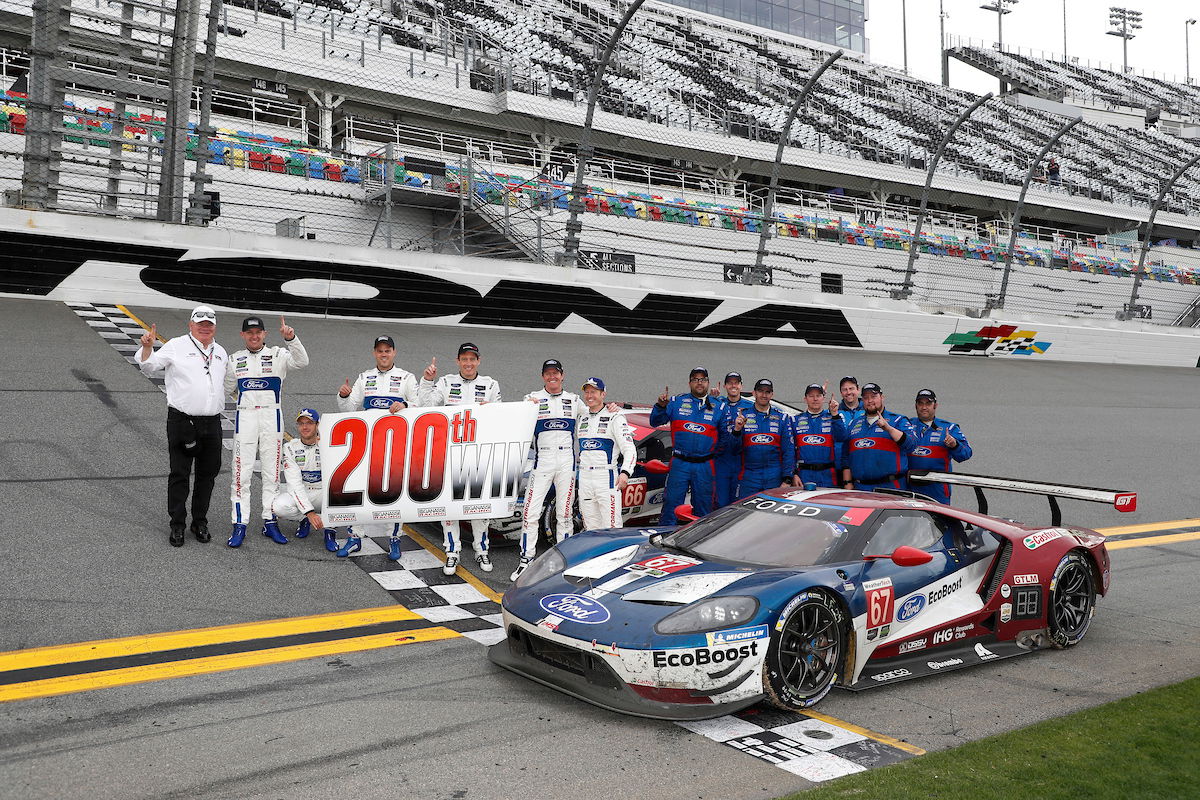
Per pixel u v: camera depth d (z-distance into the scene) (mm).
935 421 7805
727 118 34375
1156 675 5289
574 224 19438
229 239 15820
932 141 42656
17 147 19578
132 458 8414
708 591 4637
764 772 3848
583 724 4309
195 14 15328
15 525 6613
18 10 22531
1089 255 40000
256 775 3664
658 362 17016
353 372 12742
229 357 6938
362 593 6277
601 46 38531
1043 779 3711
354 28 28859
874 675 4969
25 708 4234
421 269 17625
